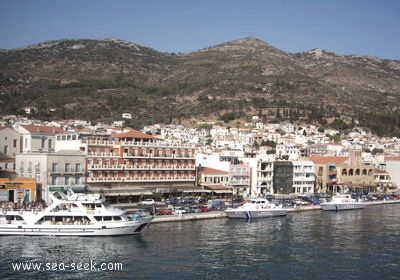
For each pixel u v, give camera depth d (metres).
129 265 107.56
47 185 170.62
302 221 175.25
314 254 122.19
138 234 136.38
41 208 133.62
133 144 199.12
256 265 110.69
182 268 106.31
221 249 123.62
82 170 182.50
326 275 104.81
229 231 148.38
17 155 178.38
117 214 132.62
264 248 127.00
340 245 133.38
